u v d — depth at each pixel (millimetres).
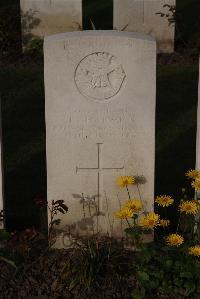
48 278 2646
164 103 4262
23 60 4820
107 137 2717
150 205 2807
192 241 2602
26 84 4504
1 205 2812
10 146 3777
